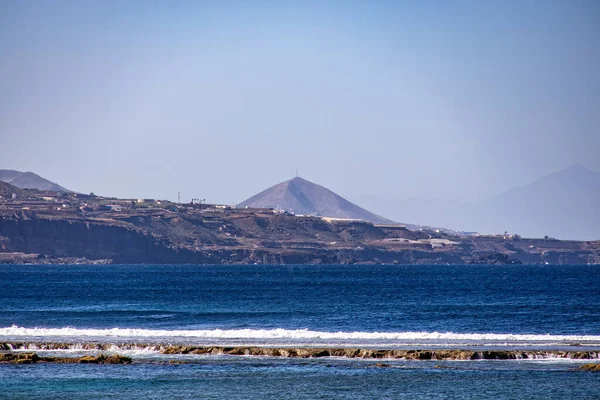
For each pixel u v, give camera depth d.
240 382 183.12
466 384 181.50
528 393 173.25
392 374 191.88
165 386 178.75
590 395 171.62
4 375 187.50
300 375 190.12
